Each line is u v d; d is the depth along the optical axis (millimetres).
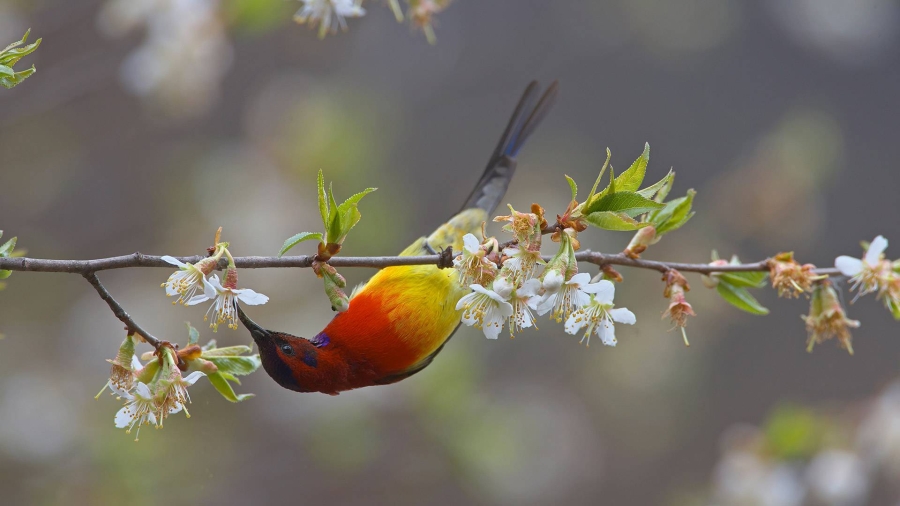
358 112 14867
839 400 19859
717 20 20141
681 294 5277
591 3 20531
